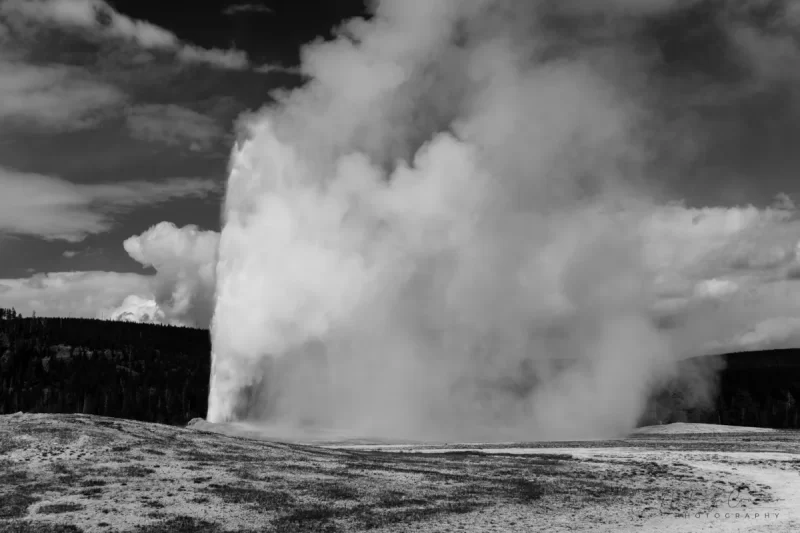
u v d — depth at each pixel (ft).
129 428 176.45
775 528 119.14
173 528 106.11
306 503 126.62
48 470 132.98
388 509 126.82
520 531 116.57
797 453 232.12
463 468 179.63
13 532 98.94
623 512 134.41
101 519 107.65
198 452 163.73
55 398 620.49
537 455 219.82
